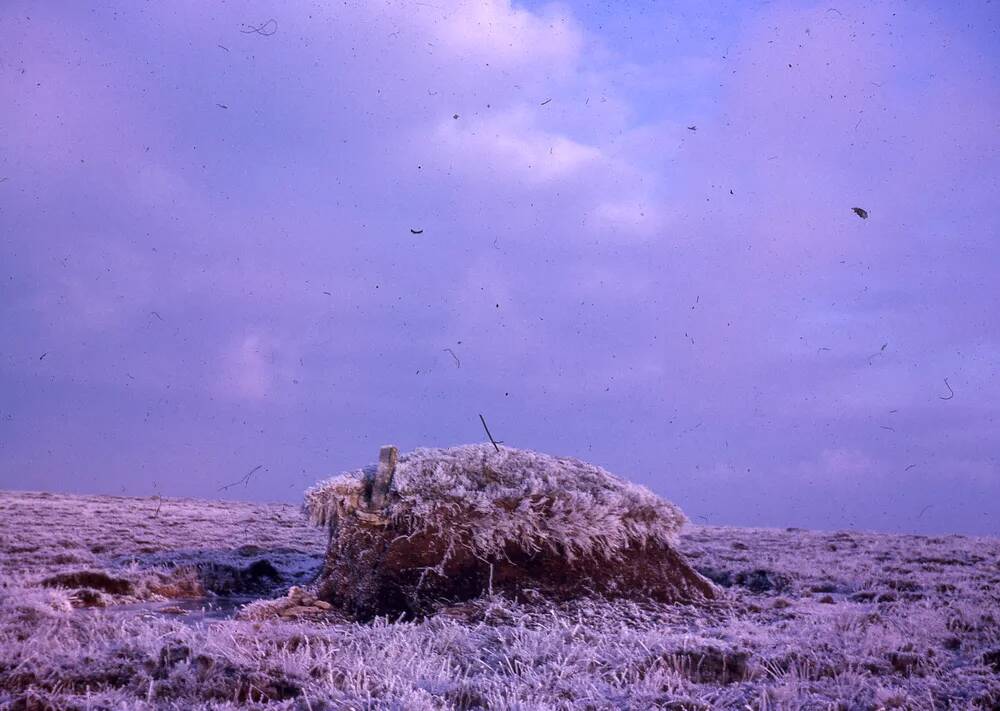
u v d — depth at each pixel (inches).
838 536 1031.0
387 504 452.4
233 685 256.8
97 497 1630.2
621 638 325.4
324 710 238.4
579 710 238.8
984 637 363.3
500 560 439.5
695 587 468.4
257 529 1009.5
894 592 497.7
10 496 1488.7
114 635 330.6
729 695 255.9
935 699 259.4
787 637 331.6
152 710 237.0
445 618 381.4
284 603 427.2
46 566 595.2
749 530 1154.7
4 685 255.1
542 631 343.3
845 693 261.6
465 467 474.0
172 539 835.4
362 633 339.0
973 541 938.1
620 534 458.0
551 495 459.2
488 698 248.7
